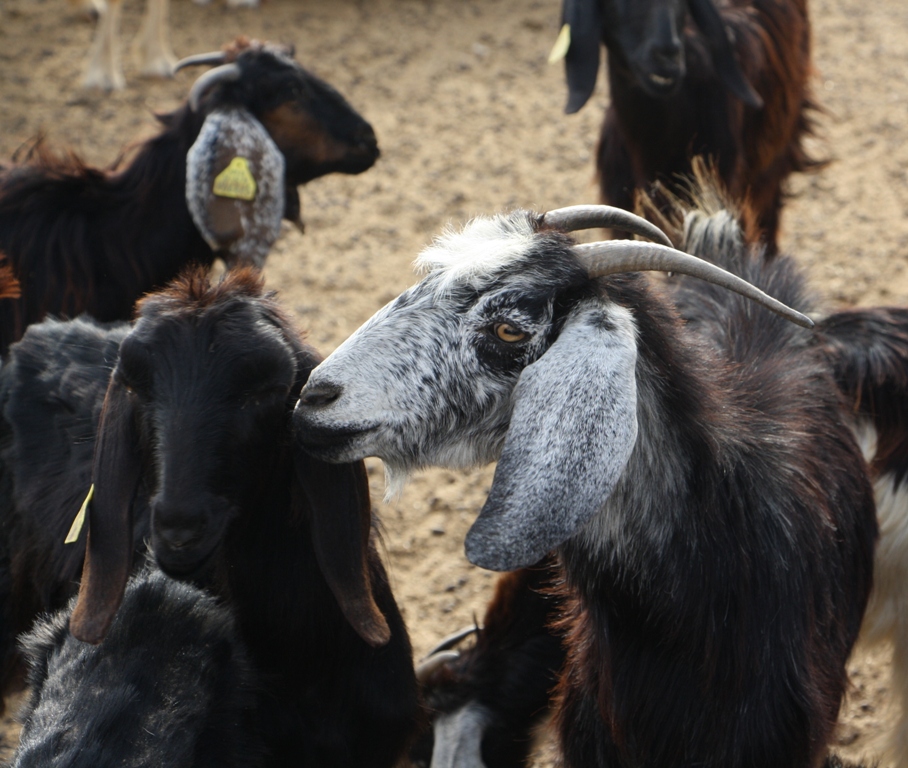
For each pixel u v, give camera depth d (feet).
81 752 10.28
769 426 11.96
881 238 28.99
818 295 15.35
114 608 10.91
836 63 39.17
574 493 9.73
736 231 15.33
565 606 13.55
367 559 12.15
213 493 10.89
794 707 11.48
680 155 22.31
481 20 43.14
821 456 12.58
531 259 10.64
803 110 26.78
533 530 9.78
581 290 10.68
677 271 10.76
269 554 12.21
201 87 19.20
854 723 16.57
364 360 10.64
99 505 11.09
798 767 11.68
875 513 13.43
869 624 15.12
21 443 13.66
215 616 11.87
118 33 38.01
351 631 12.59
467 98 37.22
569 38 21.98
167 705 10.93
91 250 18.94
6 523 13.98
